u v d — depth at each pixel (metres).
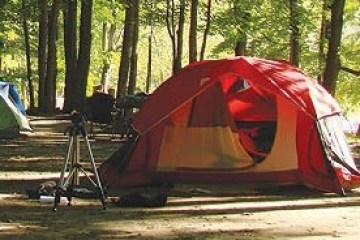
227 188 10.95
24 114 19.47
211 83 10.77
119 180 10.88
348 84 30.17
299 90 10.75
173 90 11.02
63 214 8.39
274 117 11.63
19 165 12.84
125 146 11.14
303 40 28.41
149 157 11.09
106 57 37.59
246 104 11.79
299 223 8.12
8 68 36.72
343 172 10.74
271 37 28.84
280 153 11.08
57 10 27.53
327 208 9.24
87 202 9.34
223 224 7.98
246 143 11.41
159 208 9.05
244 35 28.17
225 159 11.27
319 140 10.70
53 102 27.45
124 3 24.83
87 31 23.00
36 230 7.39
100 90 22.39
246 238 7.20
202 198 9.98
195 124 11.30
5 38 32.06
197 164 11.24
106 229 7.54
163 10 33.16
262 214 8.71
